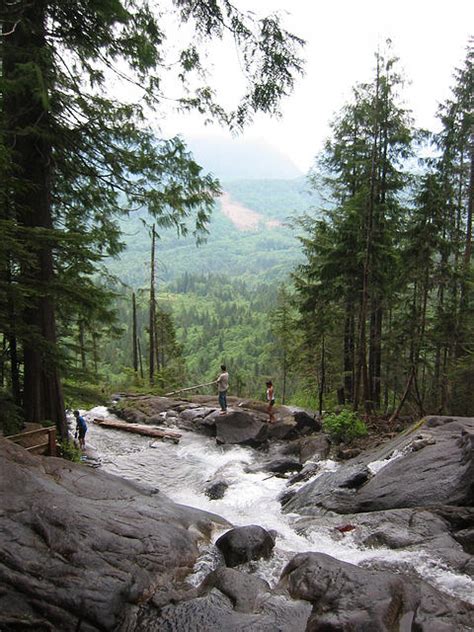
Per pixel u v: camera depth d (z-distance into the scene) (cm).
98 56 971
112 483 669
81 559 417
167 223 1083
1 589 369
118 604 388
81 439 1359
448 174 1806
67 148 1012
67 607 371
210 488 1070
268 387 1688
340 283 1812
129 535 485
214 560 515
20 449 640
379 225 1653
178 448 1482
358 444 1307
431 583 491
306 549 609
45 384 1069
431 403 1866
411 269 1587
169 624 374
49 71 873
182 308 16450
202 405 1903
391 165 1786
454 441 839
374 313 1916
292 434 1603
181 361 3853
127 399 2052
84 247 914
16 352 1083
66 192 1133
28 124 935
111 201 1133
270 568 513
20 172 946
